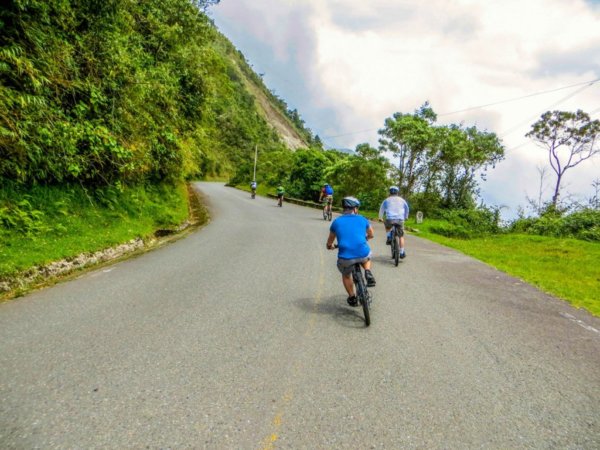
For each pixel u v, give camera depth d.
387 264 9.31
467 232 19.12
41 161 8.46
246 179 59.00
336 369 3.82
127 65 10.70
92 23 9.58
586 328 5.44
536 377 3.87
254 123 123.06
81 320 4.80
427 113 26.92
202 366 3.75
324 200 20.83
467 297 6.74
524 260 11.66
